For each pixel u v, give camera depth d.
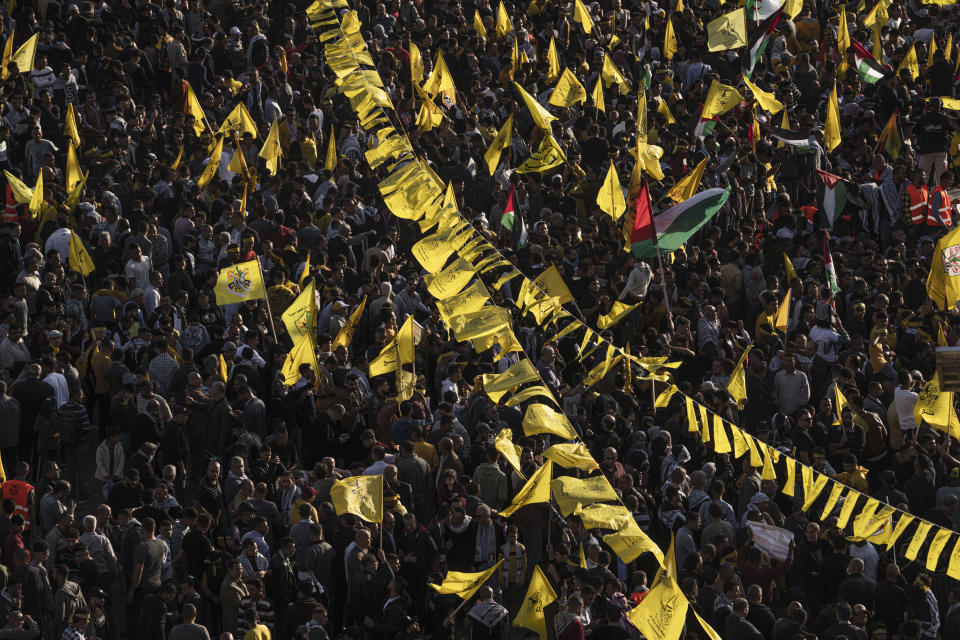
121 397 68.94
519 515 65.56
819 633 59.25
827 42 124.62
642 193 71.56
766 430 72.38
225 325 77.56
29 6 110.94
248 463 67.94
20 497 62.19
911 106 115.31
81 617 56.28
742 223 96.25
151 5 113.19
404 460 65.81
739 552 63.16
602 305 82.56
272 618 58.00
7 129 94.12
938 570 62.78
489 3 130.00
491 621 57.19
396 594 58.31
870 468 74.81
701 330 82.50
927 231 99.38
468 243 59.50
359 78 74.75
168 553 60.62
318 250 85.00
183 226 84.62
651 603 42.25
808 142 100.19
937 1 130.88
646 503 66.50
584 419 71.25
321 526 61.59
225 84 106.19
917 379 76.62
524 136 107.81
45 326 74.50
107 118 97.81
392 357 70.06
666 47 121.69
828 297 84.56
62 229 81.12
